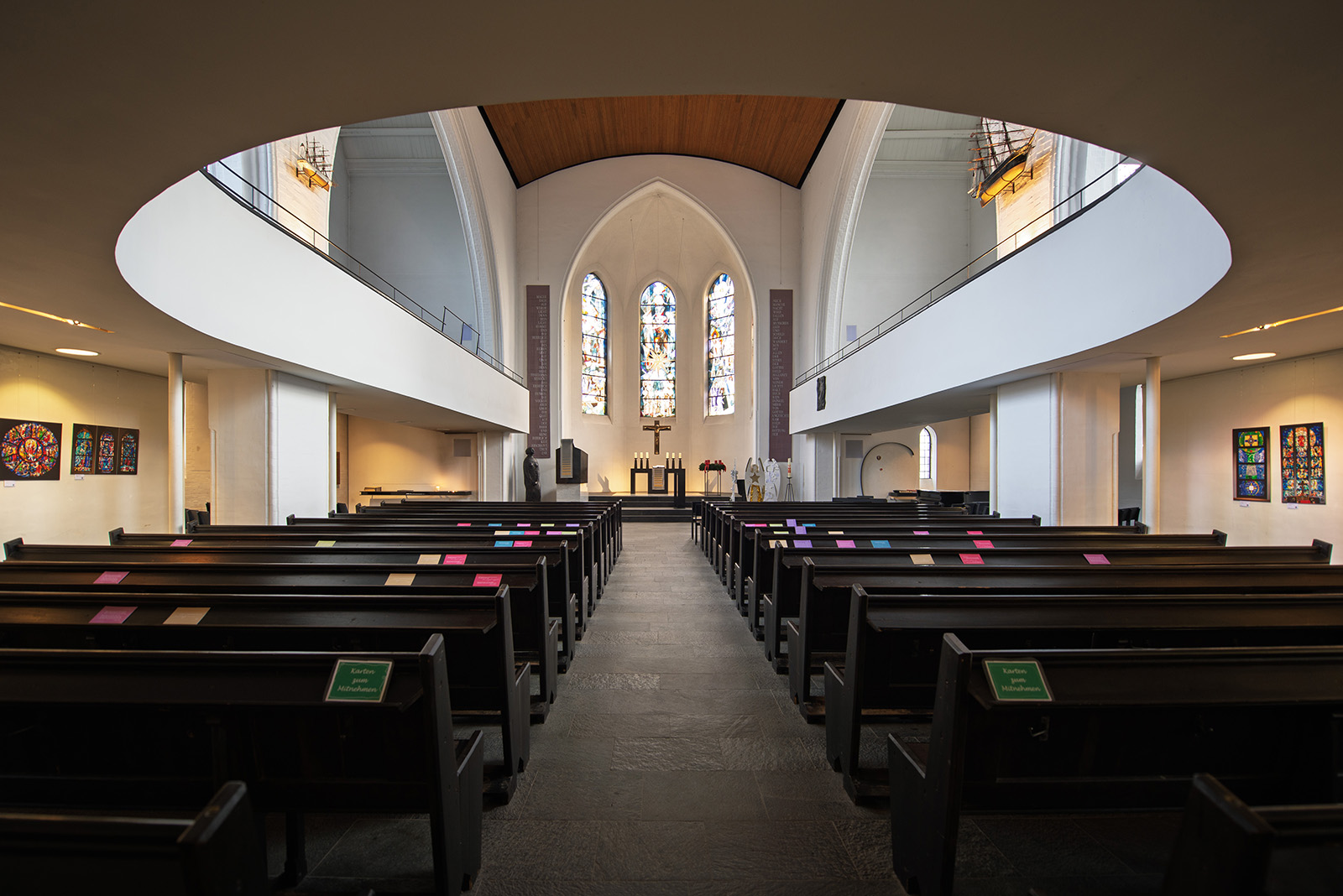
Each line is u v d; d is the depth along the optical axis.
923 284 16.22
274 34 2.02
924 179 16.14
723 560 7.44
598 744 3.12
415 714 1.80
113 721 1.82
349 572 3.41
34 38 1.89
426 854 2.21
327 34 2.05
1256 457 7.60
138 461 8.15
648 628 5.35
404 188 15.84
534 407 17.05
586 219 17.27
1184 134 2.49
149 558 4.17
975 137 11.07
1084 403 6.61
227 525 6.09
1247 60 2.07
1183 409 8.63
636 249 19.58
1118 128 2.53
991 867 2.15
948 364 7.74
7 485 6.57
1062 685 1.66
